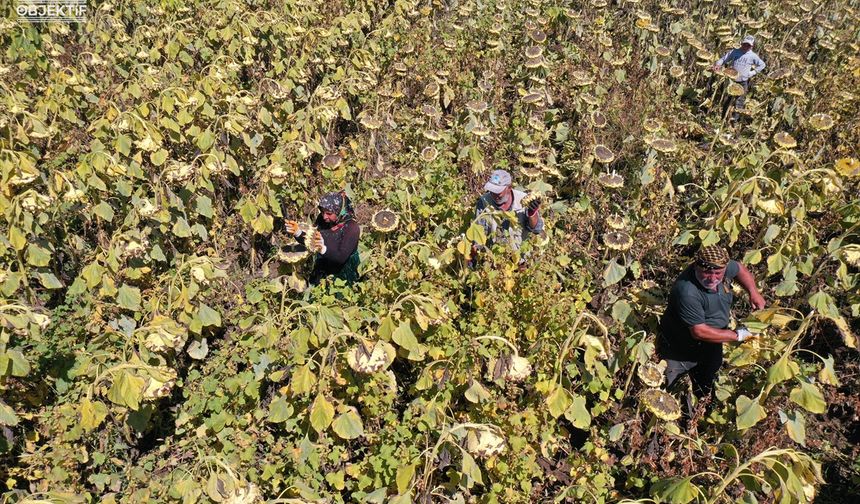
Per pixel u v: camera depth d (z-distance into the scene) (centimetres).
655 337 443
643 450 401
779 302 528
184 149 654
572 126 785
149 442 423
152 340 375
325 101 715
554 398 367
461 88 850
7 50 831
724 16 1147
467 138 717
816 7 1128
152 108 648
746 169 596
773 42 1033
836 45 1030
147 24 976
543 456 402
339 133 800
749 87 949
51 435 370
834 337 520
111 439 395
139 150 586
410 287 445
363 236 592
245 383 390
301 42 884
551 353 404
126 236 457
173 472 330
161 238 535
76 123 700
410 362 447
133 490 338
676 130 789
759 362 446
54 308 525
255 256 608
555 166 673
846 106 814
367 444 393
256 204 538
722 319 405
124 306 457
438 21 1077
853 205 566
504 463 346
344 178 641
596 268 558
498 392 395
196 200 544
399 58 912
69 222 573
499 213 467
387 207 597
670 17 1091
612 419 431
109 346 415
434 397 376
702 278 389
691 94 941
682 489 309
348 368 377
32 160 550
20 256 470
